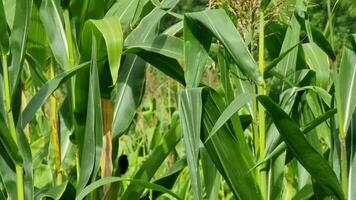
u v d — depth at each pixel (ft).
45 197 15.60
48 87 14.76
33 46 16.89
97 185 13.93
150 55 15.24
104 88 15.55
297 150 13.42
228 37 13.42
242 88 14.98
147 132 27.02
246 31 13.97
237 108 12.95
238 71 14.98
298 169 16.56
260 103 13.97
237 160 14.16
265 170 14.35
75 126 15.46
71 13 15.81
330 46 13.52
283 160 14.67
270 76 15.88
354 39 13.52
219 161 14.29
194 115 13.32
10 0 16.63
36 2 16.01
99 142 14.67
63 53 15.81
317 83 15.44
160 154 15.74
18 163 14.62
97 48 14.84
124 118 16.03
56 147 16.67
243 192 14.23
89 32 14.70
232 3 13.88
